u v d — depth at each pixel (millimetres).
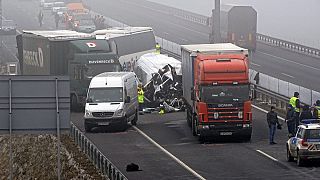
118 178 40125
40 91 34969
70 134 63281
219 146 59250
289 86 80688
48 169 50812
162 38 143125
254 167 49312
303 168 48719
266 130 67500
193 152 56312
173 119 76750
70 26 165500
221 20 136125
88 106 68938
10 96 34844
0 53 141625
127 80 71562
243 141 61656
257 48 144125
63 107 35062
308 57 132750
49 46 85875
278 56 132625
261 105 84438
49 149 57531
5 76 34906
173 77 83250
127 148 58812
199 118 60344
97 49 84938
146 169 49156
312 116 60875
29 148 59438
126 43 102062
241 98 60219
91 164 49688
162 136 65312
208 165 50375
